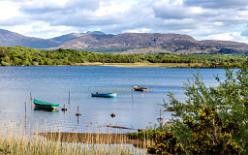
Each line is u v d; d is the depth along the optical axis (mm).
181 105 13406
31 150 18578
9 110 79625
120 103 96188
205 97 13078
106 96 110875
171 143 9539
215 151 8898
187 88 13562
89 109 84000
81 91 129000
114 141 22828
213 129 9094
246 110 11844
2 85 150375
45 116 71000
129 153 20312
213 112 9164
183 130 11703
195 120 12117
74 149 19328
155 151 9547
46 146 19328
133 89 133625
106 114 75625
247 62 13352
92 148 19672
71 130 52562
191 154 9289
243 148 10461
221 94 12750
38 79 183875
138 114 74875
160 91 129250
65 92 125500
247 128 11086
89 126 58594
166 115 70125
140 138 39844
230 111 12328
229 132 9195
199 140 9133
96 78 194750
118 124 62062
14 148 18547
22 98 105812
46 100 102188
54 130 50031
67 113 76688
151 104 92562
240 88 12938
